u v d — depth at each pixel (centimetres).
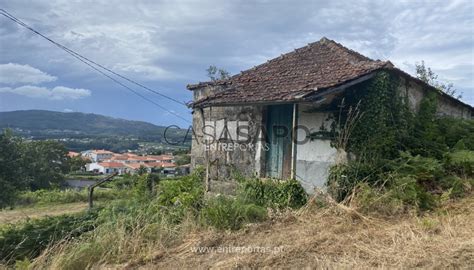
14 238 813
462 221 614
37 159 4022
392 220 661
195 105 1014
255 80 1059
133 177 2167
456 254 469
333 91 791
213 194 986
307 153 897
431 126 976
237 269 505
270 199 841
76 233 818
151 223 724
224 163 1085
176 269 538
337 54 1038
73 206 2130
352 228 628
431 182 823
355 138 836
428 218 640
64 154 4538
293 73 1015
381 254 497
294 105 902
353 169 795
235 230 697
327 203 744
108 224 727
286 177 944
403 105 928
